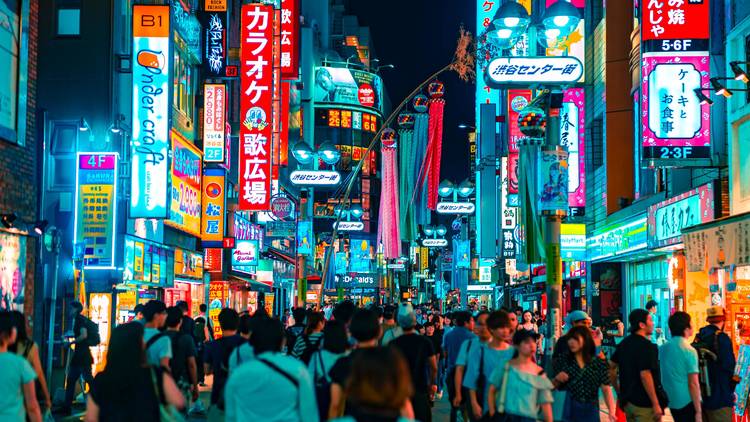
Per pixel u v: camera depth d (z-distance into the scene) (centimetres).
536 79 1486
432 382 1116
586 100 3375
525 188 1559
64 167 2212
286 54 4059
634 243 2528
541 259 1535
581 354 983
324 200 10931
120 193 2306
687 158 1967
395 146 4172
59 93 2345
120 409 662
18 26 1680
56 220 2175
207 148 3197
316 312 1092
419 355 1071
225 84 3216
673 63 1983
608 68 3041
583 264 3356
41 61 2356
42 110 2150
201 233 3177
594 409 976
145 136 2308
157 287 2795
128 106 2417
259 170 3388
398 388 404
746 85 1838
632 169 3016
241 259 3672
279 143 3869
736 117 1875
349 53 12612
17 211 1688
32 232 1739
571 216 3200
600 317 3097
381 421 405
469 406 1082
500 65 1488
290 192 5544
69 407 1697
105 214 2170
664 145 1975
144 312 1068
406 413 650
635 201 2784
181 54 2975
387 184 4116
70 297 2117
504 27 1517
